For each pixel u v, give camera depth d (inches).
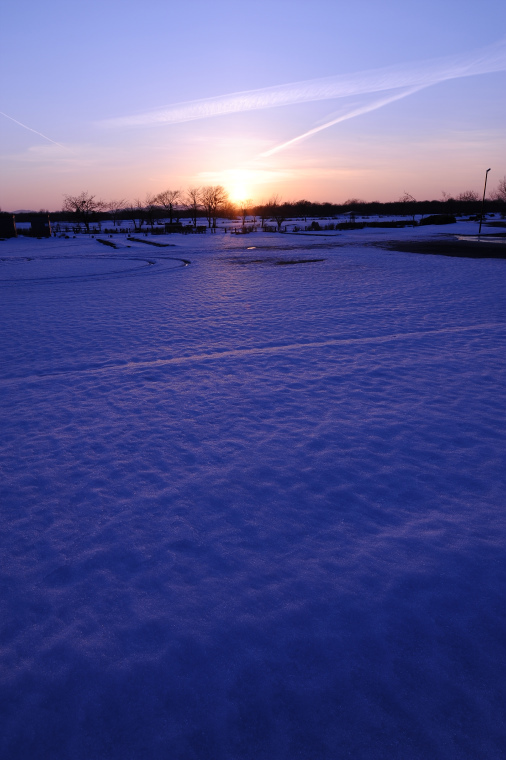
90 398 263.4
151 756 82.2
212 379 289.1
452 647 101.2
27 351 371.2
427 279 671.1
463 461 181.2
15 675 98.2
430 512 150.4
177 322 458.0
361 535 140.4
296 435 208.4
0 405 257.8
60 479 178.2
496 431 205.8
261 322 444.1
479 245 1205.1
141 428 221.0
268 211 4667.8
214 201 3344.0
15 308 562.3
